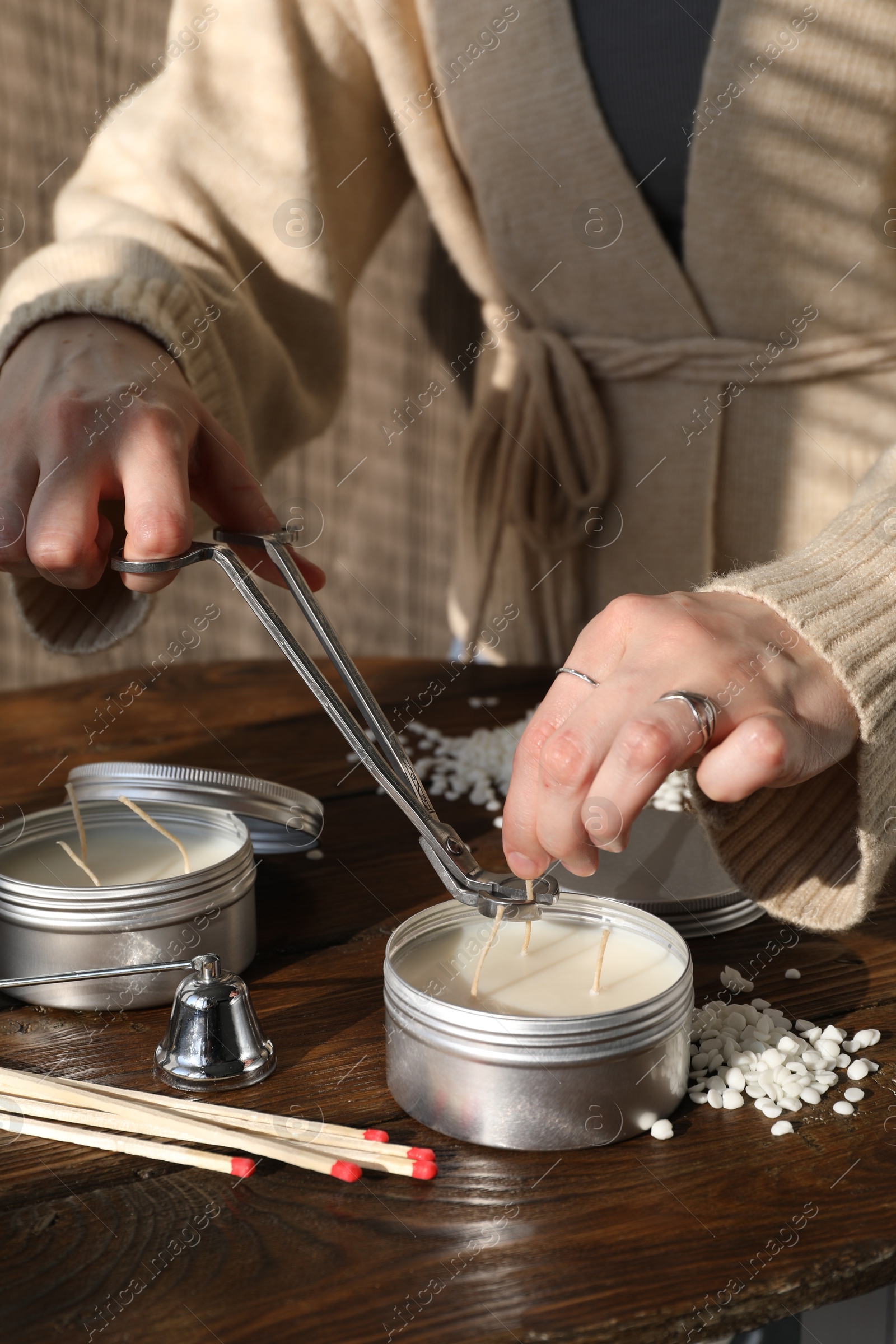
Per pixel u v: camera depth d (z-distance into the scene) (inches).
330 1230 16.0
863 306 38.2
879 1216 16.1
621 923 21.7
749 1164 17.4
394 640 70.4
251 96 36.8
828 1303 15.0
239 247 37.7
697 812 20.6
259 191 37.4
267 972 23.5
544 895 19.5
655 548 42.9
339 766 35.5
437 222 44.7
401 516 68.9
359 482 66.2
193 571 64.4
